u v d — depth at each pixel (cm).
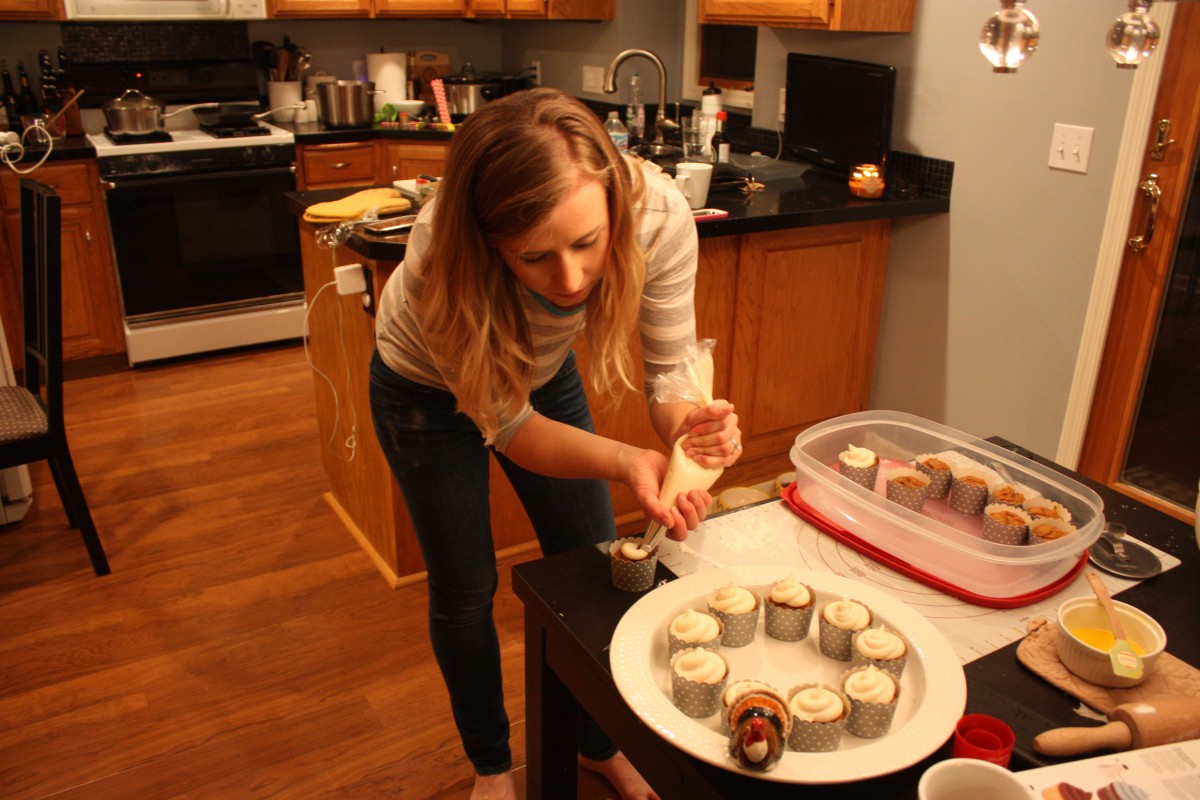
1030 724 89
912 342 291
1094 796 79
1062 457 254
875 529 120
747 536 122
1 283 346
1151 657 94
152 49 396
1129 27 94
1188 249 219
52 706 191
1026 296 254
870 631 98
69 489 228
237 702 193
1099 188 230
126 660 206
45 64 364
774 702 87
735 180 280
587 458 117
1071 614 102
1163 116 214
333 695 196
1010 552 108
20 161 334
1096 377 242
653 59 316
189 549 249
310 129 399
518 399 118
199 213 366
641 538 112
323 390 256
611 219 104
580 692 107
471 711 157
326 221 219
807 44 306
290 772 175
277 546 251
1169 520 125
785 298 271
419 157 401
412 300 118
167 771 175
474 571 144
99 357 385
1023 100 243
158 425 323
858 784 83
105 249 361
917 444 141
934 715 87
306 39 436
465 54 478
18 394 236
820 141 301
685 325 128
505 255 102
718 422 105
